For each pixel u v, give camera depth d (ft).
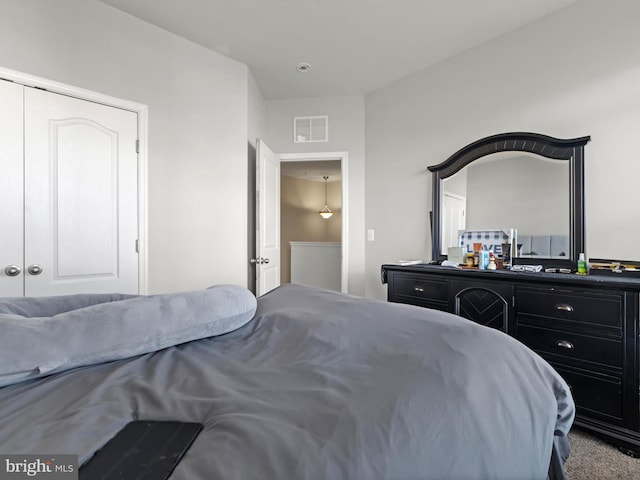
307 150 12.01
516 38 8.14
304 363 2.13
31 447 1.30
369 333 2.51
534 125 7.80
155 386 1.84
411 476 1.51
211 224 9.12
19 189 6.34
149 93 8.03
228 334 2.76
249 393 1.77
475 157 8.72
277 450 1.34
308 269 17.62
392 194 10.88
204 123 8.99
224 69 9.40
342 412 1.60
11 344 1.76
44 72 6.57
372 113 11.48
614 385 5.31
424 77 10.07
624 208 6.52
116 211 7.54
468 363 2.15
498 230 8.25
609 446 5.32
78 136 7.02
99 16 7.28
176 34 8.46
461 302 7.29
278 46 8.97
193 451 1.32
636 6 6.40
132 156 7.77
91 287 7.18
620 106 6.58
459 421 1.80
